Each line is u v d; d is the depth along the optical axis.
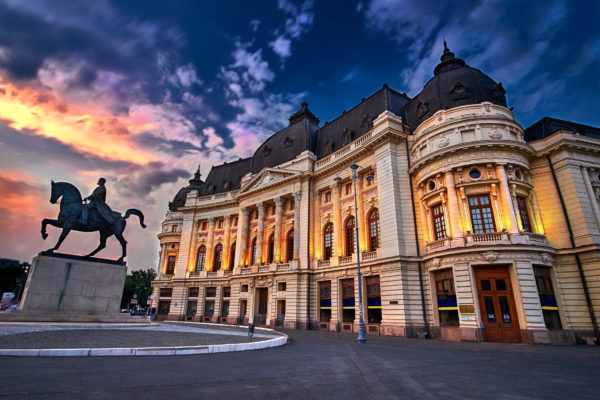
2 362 8.94
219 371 8.91
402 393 6.98
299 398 6.38
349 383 7.89
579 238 23.61
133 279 109.88
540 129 28.86
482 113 26.48
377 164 31.56
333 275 33.56
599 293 21.92
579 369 10.83
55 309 19.80
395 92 37.44
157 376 7.95
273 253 40.25
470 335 21.73
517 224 23.53
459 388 7.61
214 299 45.91
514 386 7.95
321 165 38.88
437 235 26.78
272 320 36.59
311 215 38.09
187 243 51.31
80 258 21.58
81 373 7.98
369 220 32.66
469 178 25.11
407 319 25.55
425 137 27.78
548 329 21.59
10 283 78.00
